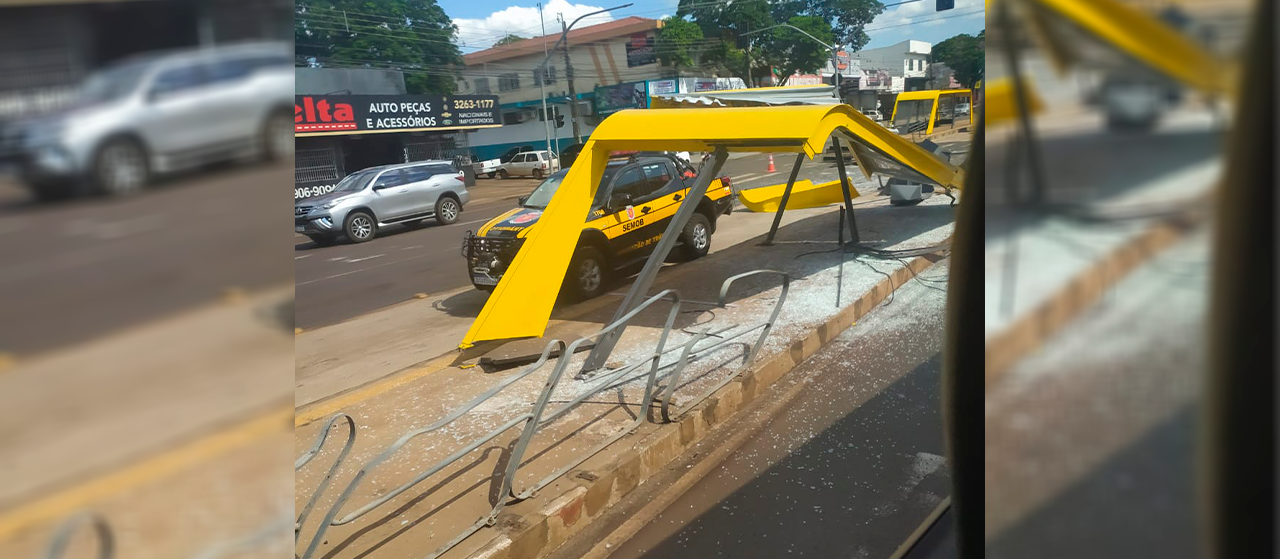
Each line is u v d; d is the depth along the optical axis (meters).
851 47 37.00
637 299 6.08
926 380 5.34
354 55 32.41
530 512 3.73
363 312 9.26
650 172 9.56
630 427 4.62
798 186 11.44
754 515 3.76
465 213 21.47
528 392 5.58
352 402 5.79
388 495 3.43
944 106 18.83
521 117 43.97
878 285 7.70
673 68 44.50
